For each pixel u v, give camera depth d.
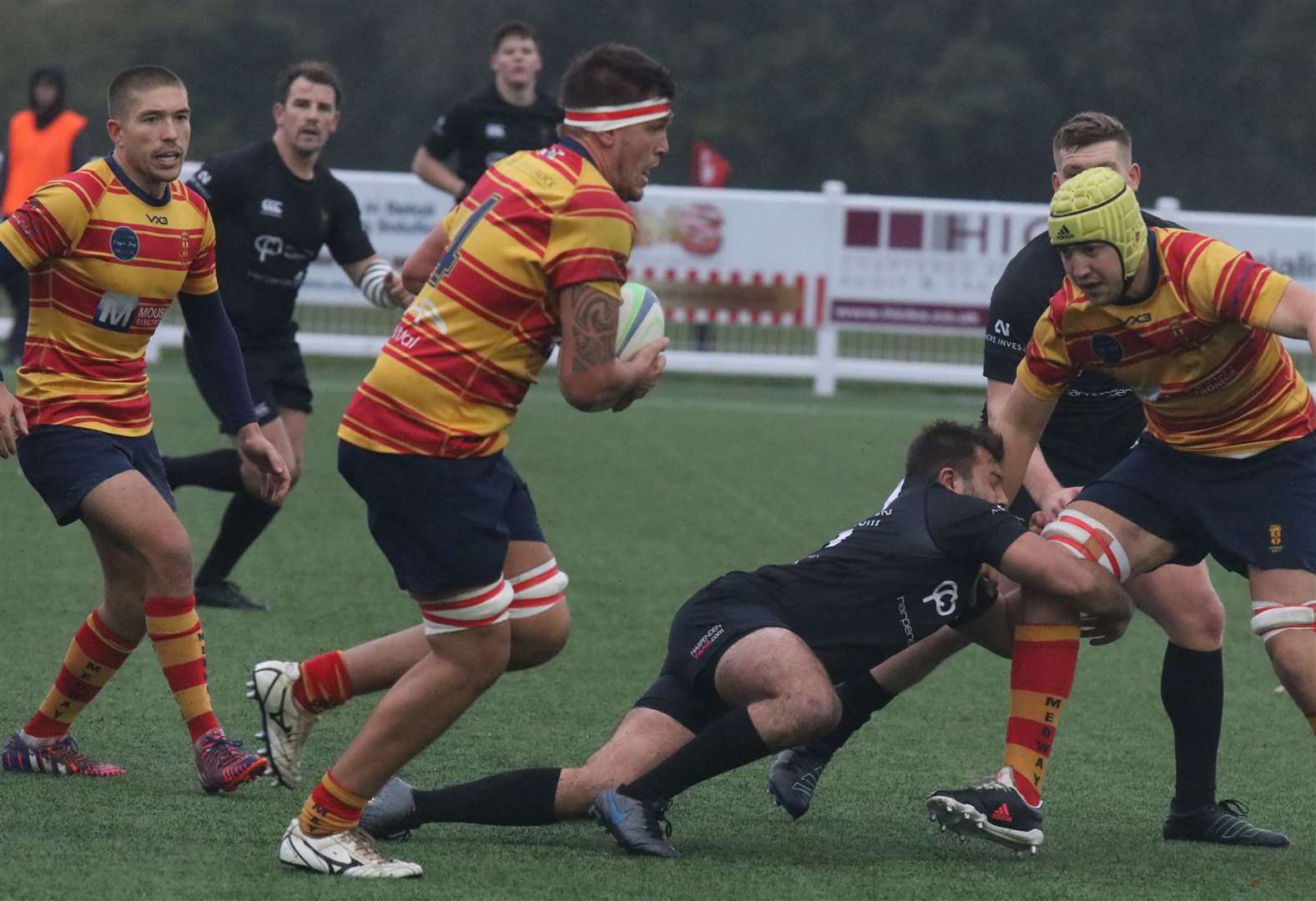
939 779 18.97
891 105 149.00
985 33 148.38
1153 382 16.16
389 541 14.55
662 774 15.61
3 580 27.61
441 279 14.45
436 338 14.25
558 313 14.30
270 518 26.17
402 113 165.00
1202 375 15.93
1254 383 16.09
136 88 17.19
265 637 24.44
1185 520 16.58
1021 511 19.59
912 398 58.25
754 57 152.25
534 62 40.22
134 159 17.33
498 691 22.14
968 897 14.77
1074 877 15.55
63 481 17.22
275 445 26.47
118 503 17.06
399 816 15.67
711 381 60.62
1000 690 23.42
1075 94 146.25
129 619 17.50
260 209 26.31
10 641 23.62
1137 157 144.50
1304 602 16.16
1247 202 143.50
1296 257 53.34
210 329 18.61
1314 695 16.02
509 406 14.48
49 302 17.30
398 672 15.95
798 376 61.34
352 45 168.25
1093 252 15.23
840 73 150.88
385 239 52.81
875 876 15.31
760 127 150.25
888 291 55.12
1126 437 19.55
